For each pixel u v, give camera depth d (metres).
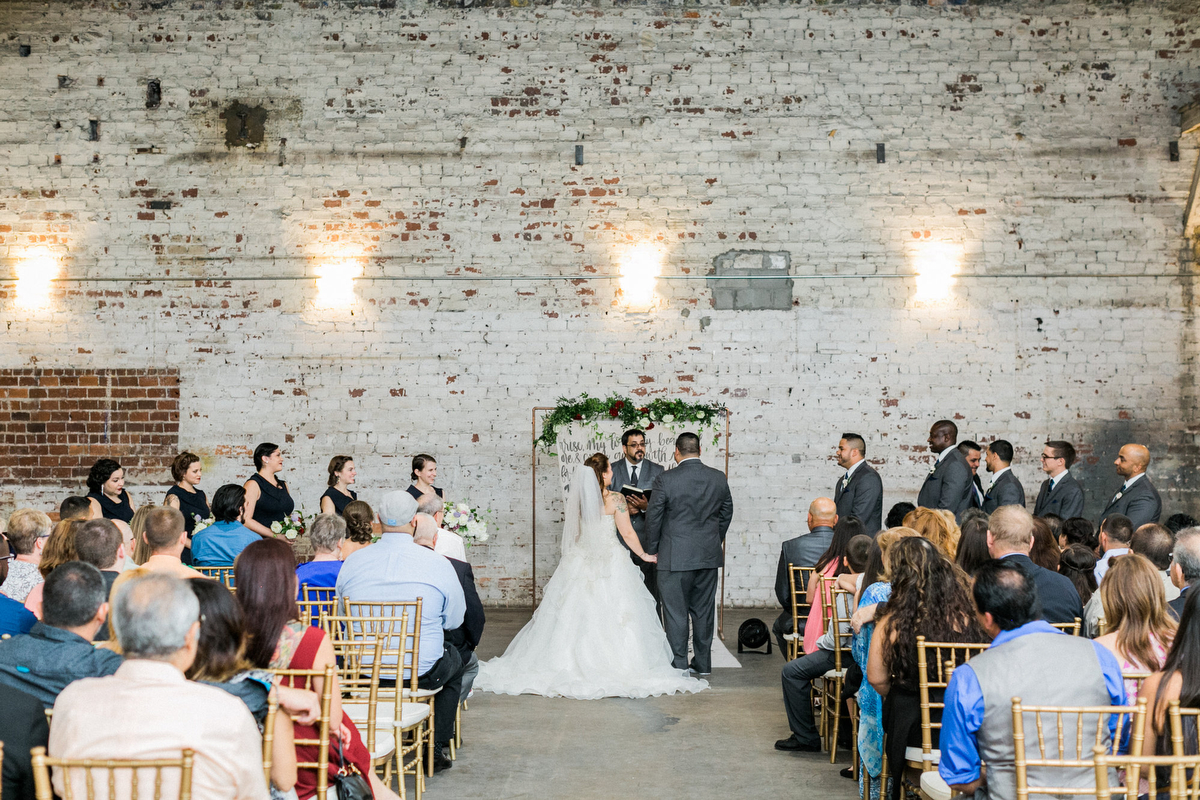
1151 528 4.04
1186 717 2.43
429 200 8.74
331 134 8.76
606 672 5.91
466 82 8.76
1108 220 8.60
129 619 2.02
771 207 8.71
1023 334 8.60
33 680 2.59
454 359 8.73
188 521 7.01
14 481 8.66
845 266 8.69
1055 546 4.48
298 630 2.76
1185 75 8.58
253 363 8.71
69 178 8.73
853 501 6.82
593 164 8.74
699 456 6.54
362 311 8.73
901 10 8.70
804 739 4.62
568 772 4.31
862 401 8.65
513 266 8.74
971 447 7.57
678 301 8.72
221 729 2.00
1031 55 8.65
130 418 8.67
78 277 8.70
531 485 8.70
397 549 4.15
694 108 8.74
